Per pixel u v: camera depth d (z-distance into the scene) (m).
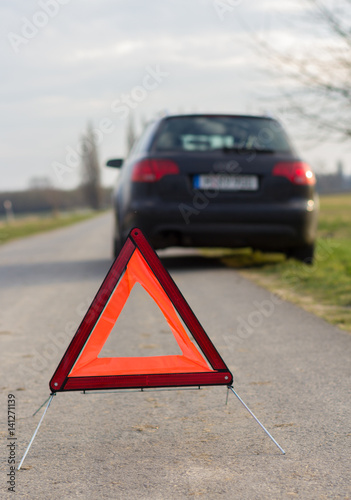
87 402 3.05
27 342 4.36
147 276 2.38
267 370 3.46
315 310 5.09
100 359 2.34
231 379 2.37
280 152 7.15
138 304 5.80
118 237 8.12
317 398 2.97
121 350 3.97
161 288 2.38
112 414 2.86
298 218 6.99
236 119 7.33
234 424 2.68
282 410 2.82
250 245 7.18
